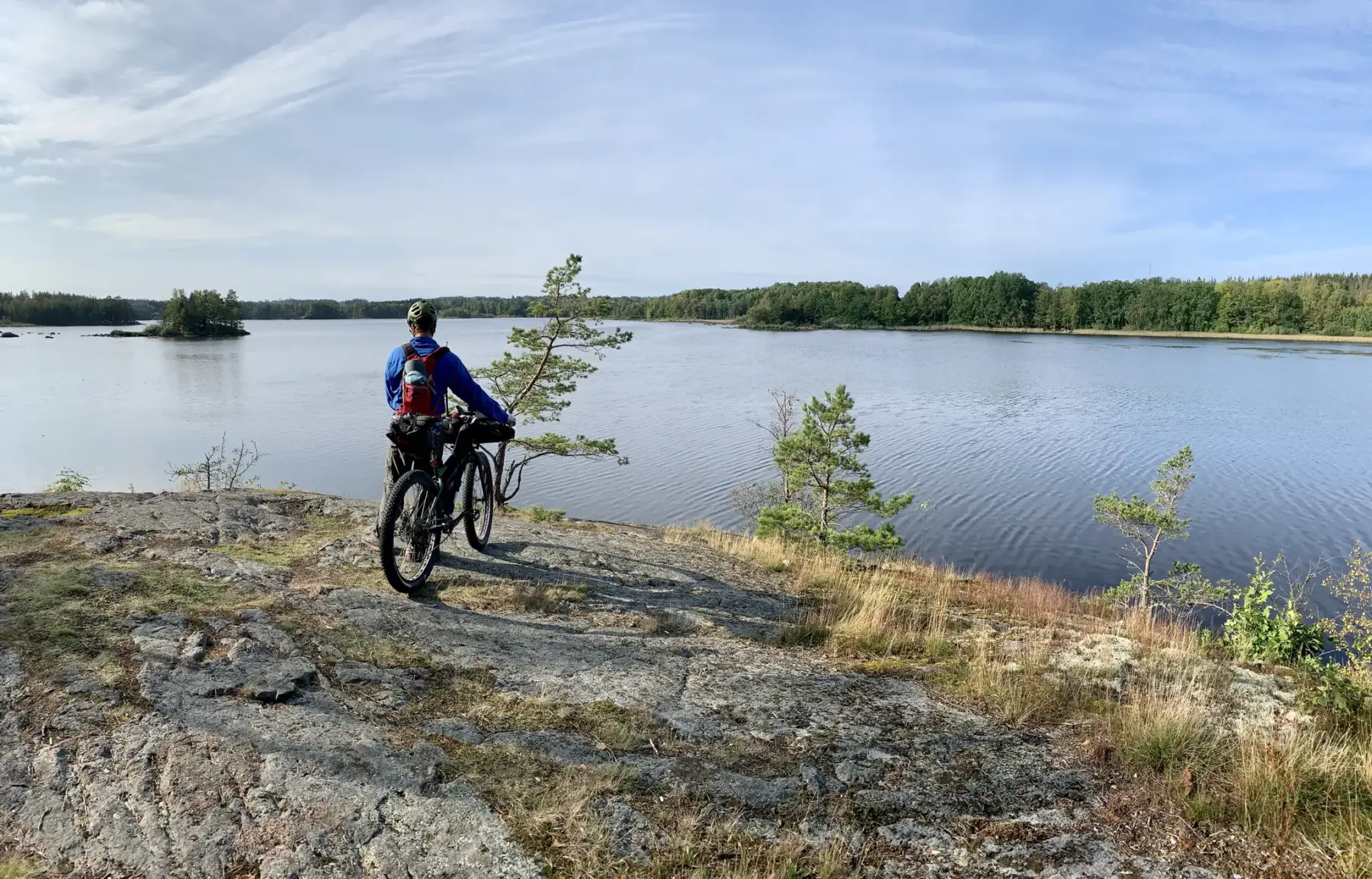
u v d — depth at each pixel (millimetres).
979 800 2992
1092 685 4289
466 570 5238
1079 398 67000
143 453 45594
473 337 194750
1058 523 32062
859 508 19344
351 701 3260
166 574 4348
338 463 42969
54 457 44094
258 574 4590
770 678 4031
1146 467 41375
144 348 151250
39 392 77750
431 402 4676
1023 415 57562
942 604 6180
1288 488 36906
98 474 39688
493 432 4992
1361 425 53250
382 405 66938
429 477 4766
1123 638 5301
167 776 2594
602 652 4160
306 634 3793
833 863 2541
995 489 37156
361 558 5234
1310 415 57469
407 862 2369
